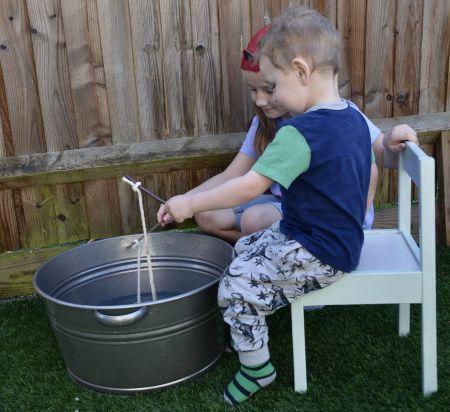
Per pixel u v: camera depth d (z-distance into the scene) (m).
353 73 2.46
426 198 1.51
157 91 2.31
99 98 2.28
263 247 1.64
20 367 1.91
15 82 2.19
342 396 1.66
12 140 2.24
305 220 1.54
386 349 1.89
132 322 1.57
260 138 2.14
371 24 2.42
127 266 2.13
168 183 2.46
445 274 2.37
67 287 1.99
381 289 1.58
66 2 2.15
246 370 1.66
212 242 2.03
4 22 2.12
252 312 1.62
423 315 1.59
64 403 1.71
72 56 2.21
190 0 2.24
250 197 1.53
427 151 2.66
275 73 1.56
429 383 1.62
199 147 2.40
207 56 2.32
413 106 2.56
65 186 2.37
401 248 1.74
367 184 1.60
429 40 2.49
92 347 1.66
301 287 1.57
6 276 2.39
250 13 2.30
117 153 2.34
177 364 1.72
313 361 1.85
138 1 2.20
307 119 1.50
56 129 2.27
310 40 1.51
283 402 1.65
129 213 2.46
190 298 1.63
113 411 1.66
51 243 2.43
